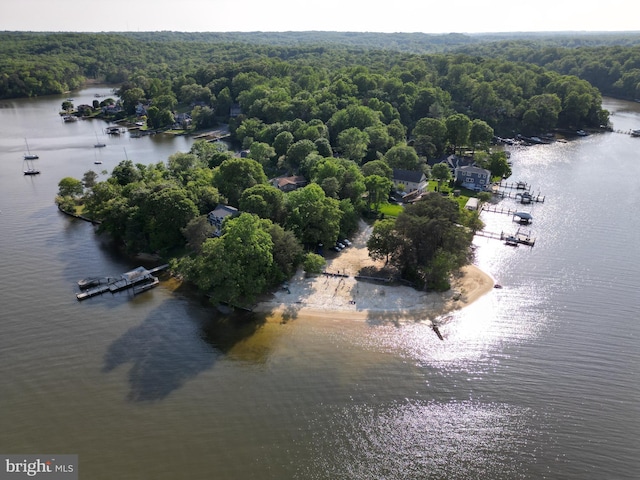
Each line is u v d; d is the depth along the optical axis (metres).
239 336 80.00
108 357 74.50
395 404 66.00
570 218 129.75
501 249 111.81
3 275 97.88
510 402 66.62
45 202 140.00
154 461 56.69
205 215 108.25
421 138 172.25
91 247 111.25
